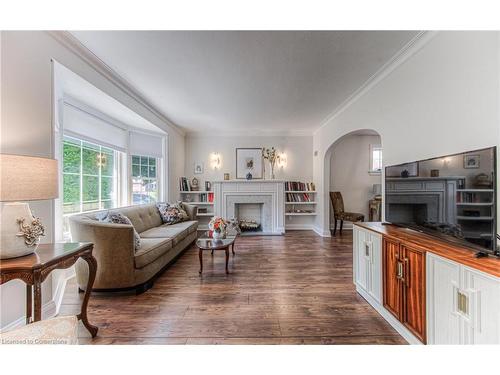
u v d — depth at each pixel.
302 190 5.75
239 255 3.76
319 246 4.30
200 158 5.94
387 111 2.72
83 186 3.35
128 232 2.34
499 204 1.45
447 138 1.86
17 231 1.40
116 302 2.22
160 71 2.80
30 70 1.83
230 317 1.96
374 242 2.08
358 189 5.80
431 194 1.77
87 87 2.65
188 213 4.82
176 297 2.33
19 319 1.70
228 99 3.73
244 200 5.46
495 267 1.13
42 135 1.93
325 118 4.77
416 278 1.57
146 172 4.73
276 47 2.29
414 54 2.25
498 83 1.47
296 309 2.09
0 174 1.26
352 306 2.14
